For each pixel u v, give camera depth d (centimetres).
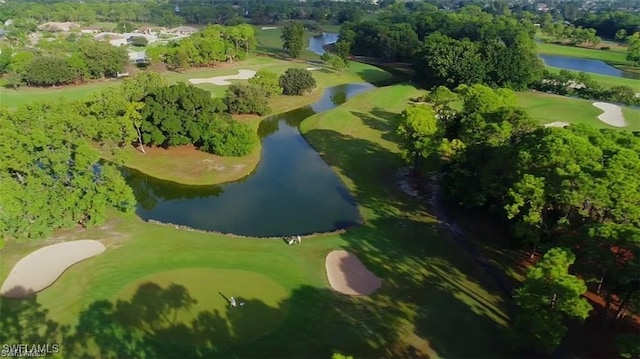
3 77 11569
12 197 4312
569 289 3006
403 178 6744
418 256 4775
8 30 19312
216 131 7381
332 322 3728
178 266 4431
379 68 15688
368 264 4603
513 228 4731
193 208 5956
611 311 3862
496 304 4031
